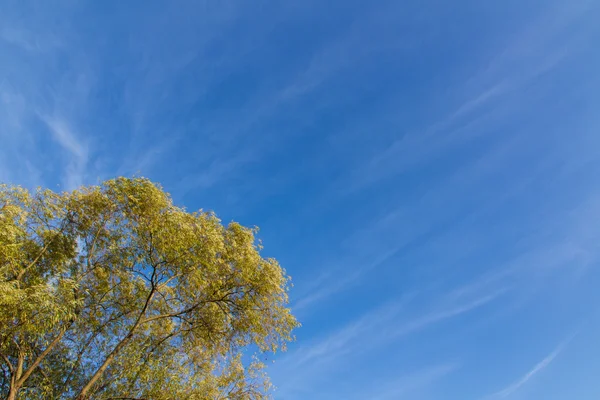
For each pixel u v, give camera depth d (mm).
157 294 16141
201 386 15312
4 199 13656
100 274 15422
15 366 13852
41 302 11547
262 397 15812
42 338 13648
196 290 15891
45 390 13703
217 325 15844
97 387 14422
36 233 14680
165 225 14953
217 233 15922
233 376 16062
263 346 16016
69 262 15258
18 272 13430
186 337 15852
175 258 15102
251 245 16828
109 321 15484
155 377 14547
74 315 13633
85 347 15016
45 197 15047
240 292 16250
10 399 12570
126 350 14844
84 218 15711
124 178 15727
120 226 15789
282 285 16766
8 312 11578
